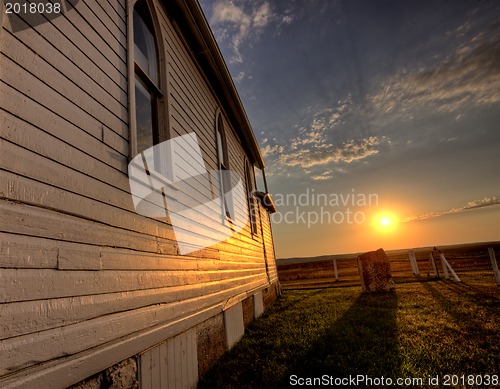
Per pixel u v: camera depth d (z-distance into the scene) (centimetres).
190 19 512
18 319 165
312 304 1029
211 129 634
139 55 405
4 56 184
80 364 201
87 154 243
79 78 246
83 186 233
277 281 1462
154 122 409
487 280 1288
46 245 191
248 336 635
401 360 411
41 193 194
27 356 166
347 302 997
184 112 489
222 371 427
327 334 571
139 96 391
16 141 183
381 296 1060
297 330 634
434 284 1277
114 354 235
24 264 175
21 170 183
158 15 434
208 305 452
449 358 407
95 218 240
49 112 211
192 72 564
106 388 229
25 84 195
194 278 415
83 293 214
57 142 214
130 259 277
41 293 182
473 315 653
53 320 187
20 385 159
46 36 219
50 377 177
